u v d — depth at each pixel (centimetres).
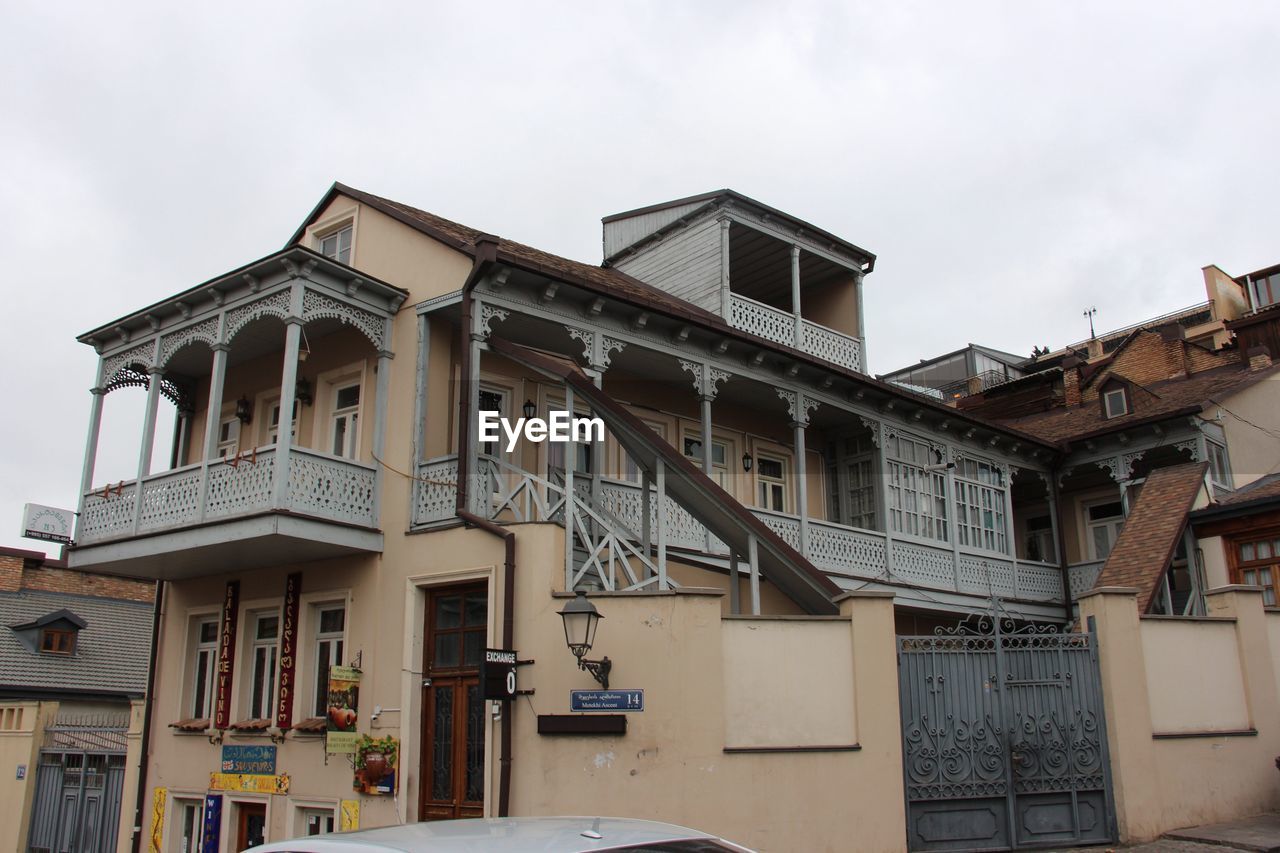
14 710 1833
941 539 2003
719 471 1853
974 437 2144
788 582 1271
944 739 1067
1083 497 2409
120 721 2306
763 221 1950
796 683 1038
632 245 2078
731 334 1598
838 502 2017
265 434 1602
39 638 2381
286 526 1230
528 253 1708
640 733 998
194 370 1702
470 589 1244
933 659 1089
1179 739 1131
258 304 1363
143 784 1549
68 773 1705
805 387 1789
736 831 977
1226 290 3734
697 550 1508
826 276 2181
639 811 977
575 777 1000
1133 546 1523
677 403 1784
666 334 1565
